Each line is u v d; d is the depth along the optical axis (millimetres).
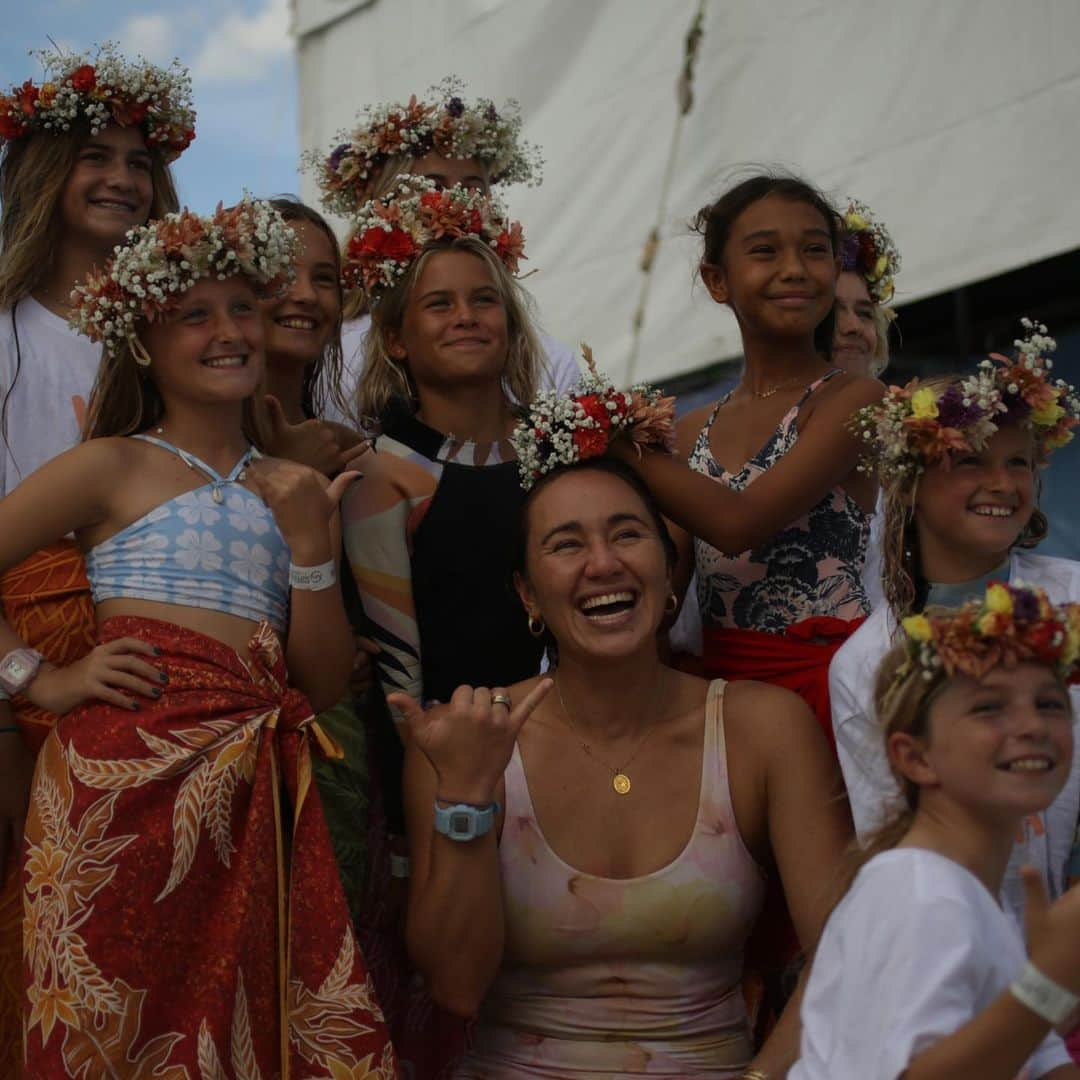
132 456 3807
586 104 7805
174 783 3520
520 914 3709
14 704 3920
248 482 3848
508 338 4629
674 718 3834
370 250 4516
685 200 7410
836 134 6926
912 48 6711
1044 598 2756
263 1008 3500
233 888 3523
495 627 4246
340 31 8750
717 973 3746
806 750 3752
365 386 4609
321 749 3789
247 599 3744
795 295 4359
